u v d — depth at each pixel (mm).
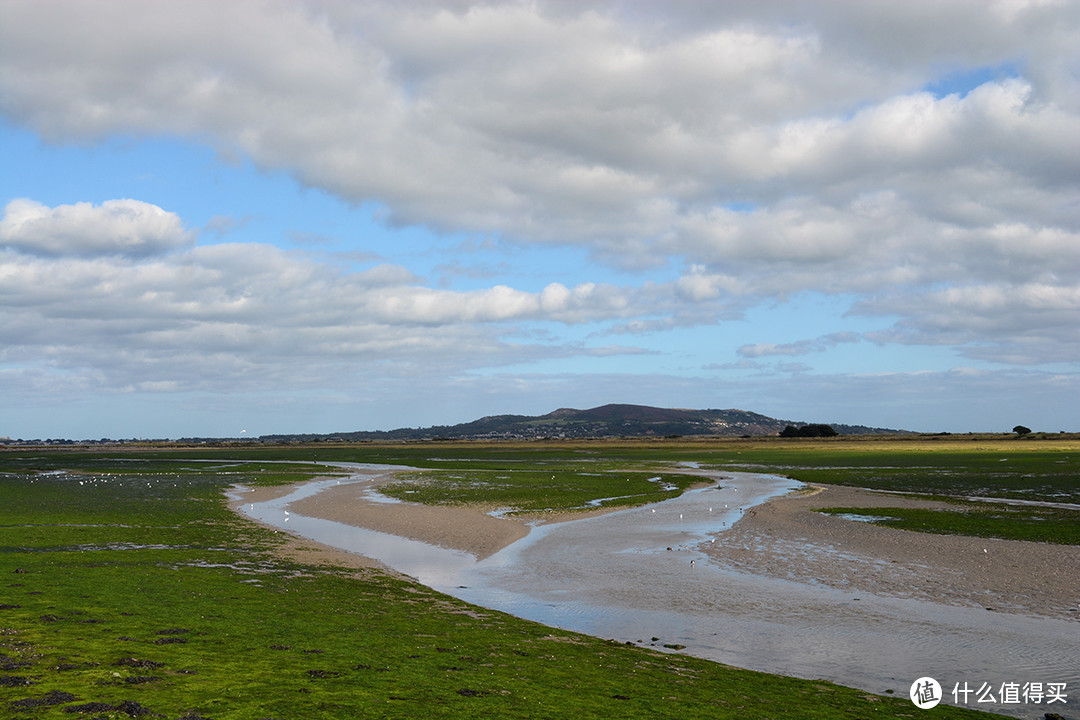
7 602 25188
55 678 16609
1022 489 74625
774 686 19938
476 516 58938
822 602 30484
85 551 38469
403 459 161750
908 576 35000
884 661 23094
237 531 48812
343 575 34875
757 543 45281
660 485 87812
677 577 35812
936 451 163375
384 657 20734
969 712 18484
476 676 19281
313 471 118438
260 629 23234
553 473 109438
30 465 137875
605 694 18250
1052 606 29281
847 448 191875
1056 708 19000
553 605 30484
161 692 16109
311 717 15164
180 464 143500
